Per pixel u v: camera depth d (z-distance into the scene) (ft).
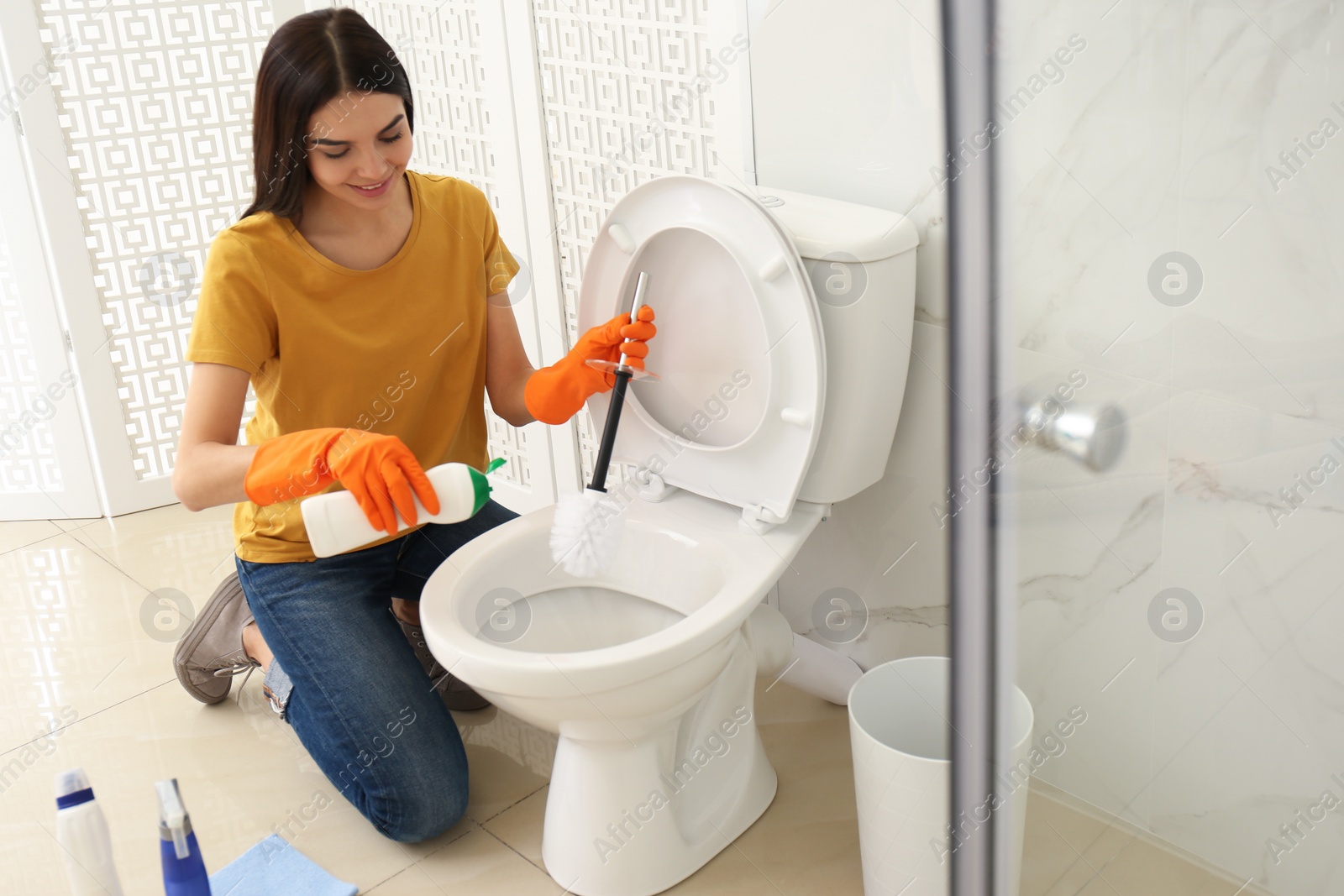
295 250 4.13
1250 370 3.05
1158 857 3.22
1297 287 2.92
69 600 6.39
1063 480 2.64
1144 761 3.15
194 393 4.06
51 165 6.60
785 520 4.14
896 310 4.09
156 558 6.83
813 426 3.95
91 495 7.33
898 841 3.75
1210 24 2.71
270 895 4.21
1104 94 2.61
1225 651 3.32
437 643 3.73
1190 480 3.13
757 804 4.51
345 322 4.29
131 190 6.93
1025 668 2.27
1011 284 1.24
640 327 4.14
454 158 6.25
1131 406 2.92
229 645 5.11
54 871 4.35
